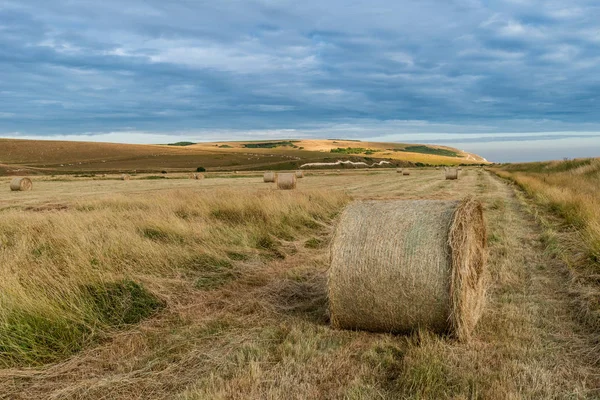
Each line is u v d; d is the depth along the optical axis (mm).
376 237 5453
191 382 4309
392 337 5355
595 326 5375
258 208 12328
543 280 7227
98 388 4215
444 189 26141
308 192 16312
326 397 3992
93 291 6227
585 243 8820
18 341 4871
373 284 5320
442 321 5227
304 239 10383
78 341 5211
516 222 12844
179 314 5988
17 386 4305
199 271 7746
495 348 4922
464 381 4117
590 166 29891
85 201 16844
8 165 94062
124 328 5629
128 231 9547
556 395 3957
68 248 8102
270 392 3984
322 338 5293
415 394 3953
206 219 11672
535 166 53375
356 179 43000
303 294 6766
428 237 5305
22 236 9125
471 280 5449
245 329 5539
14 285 5680
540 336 5191
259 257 8836
